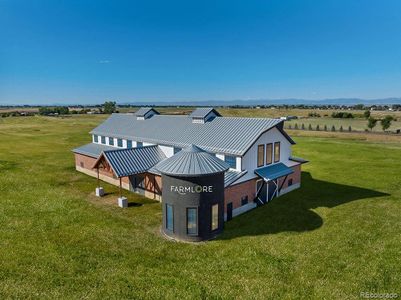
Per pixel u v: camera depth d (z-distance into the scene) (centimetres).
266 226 2220
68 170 4066
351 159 4600
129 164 2786
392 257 1700
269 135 2800
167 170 1972
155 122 3788
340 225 2173
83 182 3459
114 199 2836
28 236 1984
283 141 3002
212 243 1947
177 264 1666
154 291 1408
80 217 2355
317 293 1393
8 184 3281
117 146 3884
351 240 1922
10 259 1673
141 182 2977
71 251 1786
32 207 2555
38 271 1557
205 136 2961
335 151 5238
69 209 2533
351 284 1456
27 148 5978
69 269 1584
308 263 1655
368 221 2233
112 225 2211
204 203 1964
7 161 4634
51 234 2025
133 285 1453
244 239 1998
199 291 1411
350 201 2728
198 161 2006
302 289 1426
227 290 1420
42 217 2333
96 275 1534
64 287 1426
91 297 1354
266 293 1394
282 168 2884
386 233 2022
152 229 2172
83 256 1730
